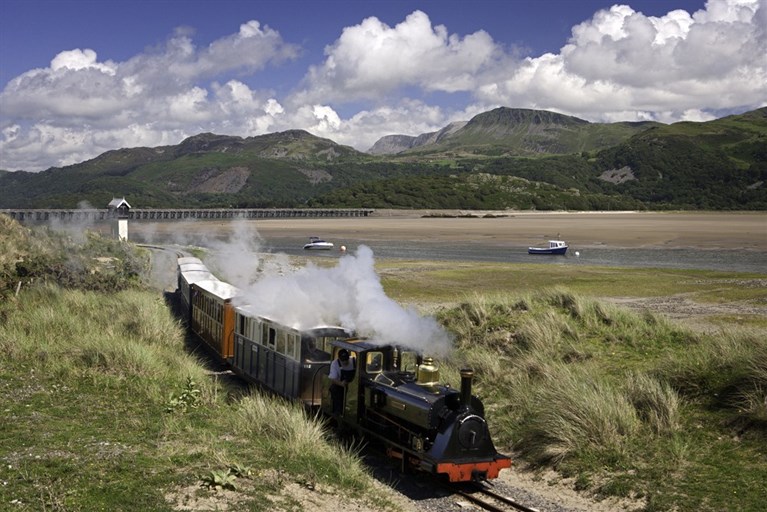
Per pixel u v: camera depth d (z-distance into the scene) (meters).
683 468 10.95
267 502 8.77
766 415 11.77
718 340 16.25
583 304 21.80
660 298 35.12
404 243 88.56
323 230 118.88
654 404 13.12
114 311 23.36
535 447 12.64
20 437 10.48
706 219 164.62
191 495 8.71
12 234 29.44
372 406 12.34
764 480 10.19
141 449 10.30
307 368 14.45
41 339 17.81
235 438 11.52
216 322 21.58
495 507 10.10
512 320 21.06
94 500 8.27
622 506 10.18
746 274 46.38
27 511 7.80
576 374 15.12
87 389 13.96
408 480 11.45
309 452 11.12
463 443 10.54
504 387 16.16
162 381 15.41
